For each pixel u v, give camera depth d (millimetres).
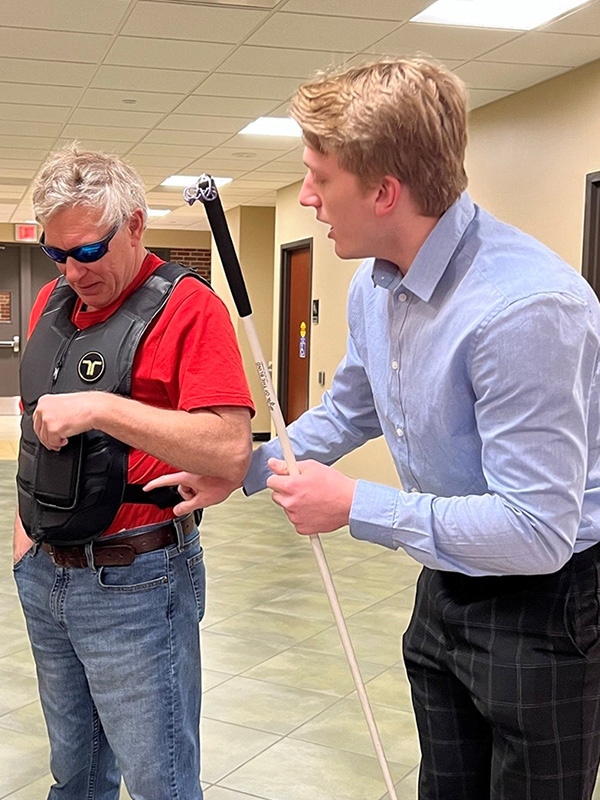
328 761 2980
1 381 15797
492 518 1201
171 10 4703
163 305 1676
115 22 4906
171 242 15836
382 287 1400
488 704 1354
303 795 2762
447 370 1264
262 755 3014
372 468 8031
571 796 1351
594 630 1335
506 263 1242
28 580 1842
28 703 3381
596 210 5418
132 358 1664
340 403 1699
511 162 6172
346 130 1210
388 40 5129
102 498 1656
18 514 1868
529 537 1186
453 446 1315
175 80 6047
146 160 9102
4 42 5270
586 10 4594
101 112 7020
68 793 1975
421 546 1259
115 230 1614
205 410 1631
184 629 1804
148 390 1686
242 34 5074
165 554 1755
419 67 1222
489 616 1365
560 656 1323
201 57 5512
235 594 4840
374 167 1221
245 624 4340
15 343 15766
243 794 2760
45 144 8320
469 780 1515
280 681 3641
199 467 1603
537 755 1338
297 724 3254
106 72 5875
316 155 1267
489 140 6398
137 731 1769
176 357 1665
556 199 5738
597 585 1340
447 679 1493
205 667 3775
